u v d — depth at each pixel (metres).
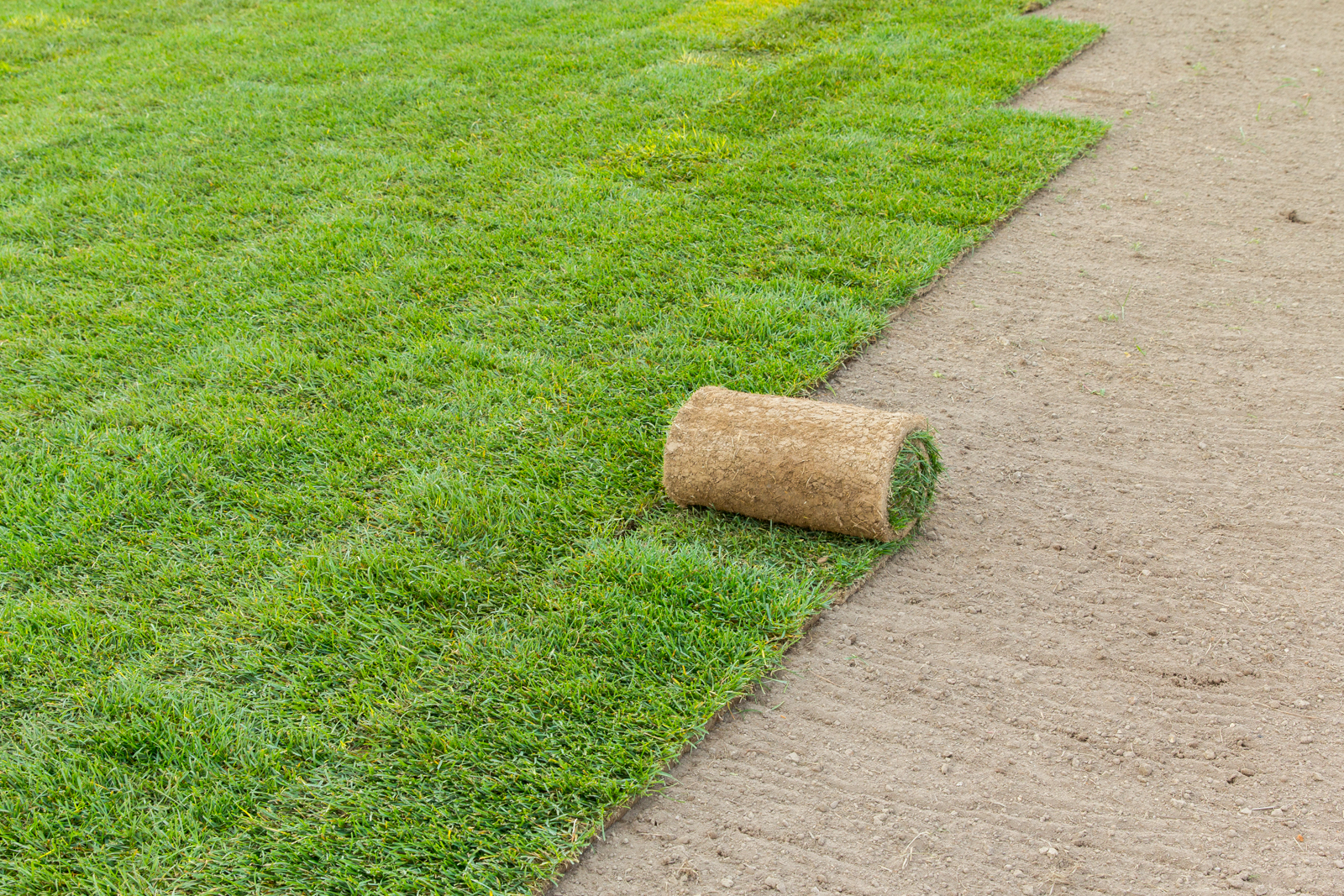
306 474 4.36
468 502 4.11
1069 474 4.28
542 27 10.34
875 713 3.27
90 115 8.32
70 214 6.74
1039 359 5.04
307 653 3.53
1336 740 3.10
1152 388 4.79
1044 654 3.44
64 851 2.91
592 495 4.19
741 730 3.25
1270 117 7.75
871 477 3.65
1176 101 8.10
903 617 3.62
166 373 5.06
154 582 3.82
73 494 4.24
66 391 4.98
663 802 3.03
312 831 2.95
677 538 3.98
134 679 3.40
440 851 2.87
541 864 2.85
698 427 3.95
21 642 3.54
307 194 6.95
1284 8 10.14
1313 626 3.50
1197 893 2.70
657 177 6.98
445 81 8.89
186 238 6.40
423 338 5.29
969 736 3.18
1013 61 8.77
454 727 3.23
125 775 3.11
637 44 9.64
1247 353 5.02
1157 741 3.13
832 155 7.14
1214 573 3.74
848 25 9.87
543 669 3.42
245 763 3.13
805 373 4.85
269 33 10.52
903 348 5.17
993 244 6.12
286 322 5.52
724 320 5.32
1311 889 2.69
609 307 5.51
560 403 4.75
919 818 2.94
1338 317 5.27
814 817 2.96
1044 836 2.87
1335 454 4.30
